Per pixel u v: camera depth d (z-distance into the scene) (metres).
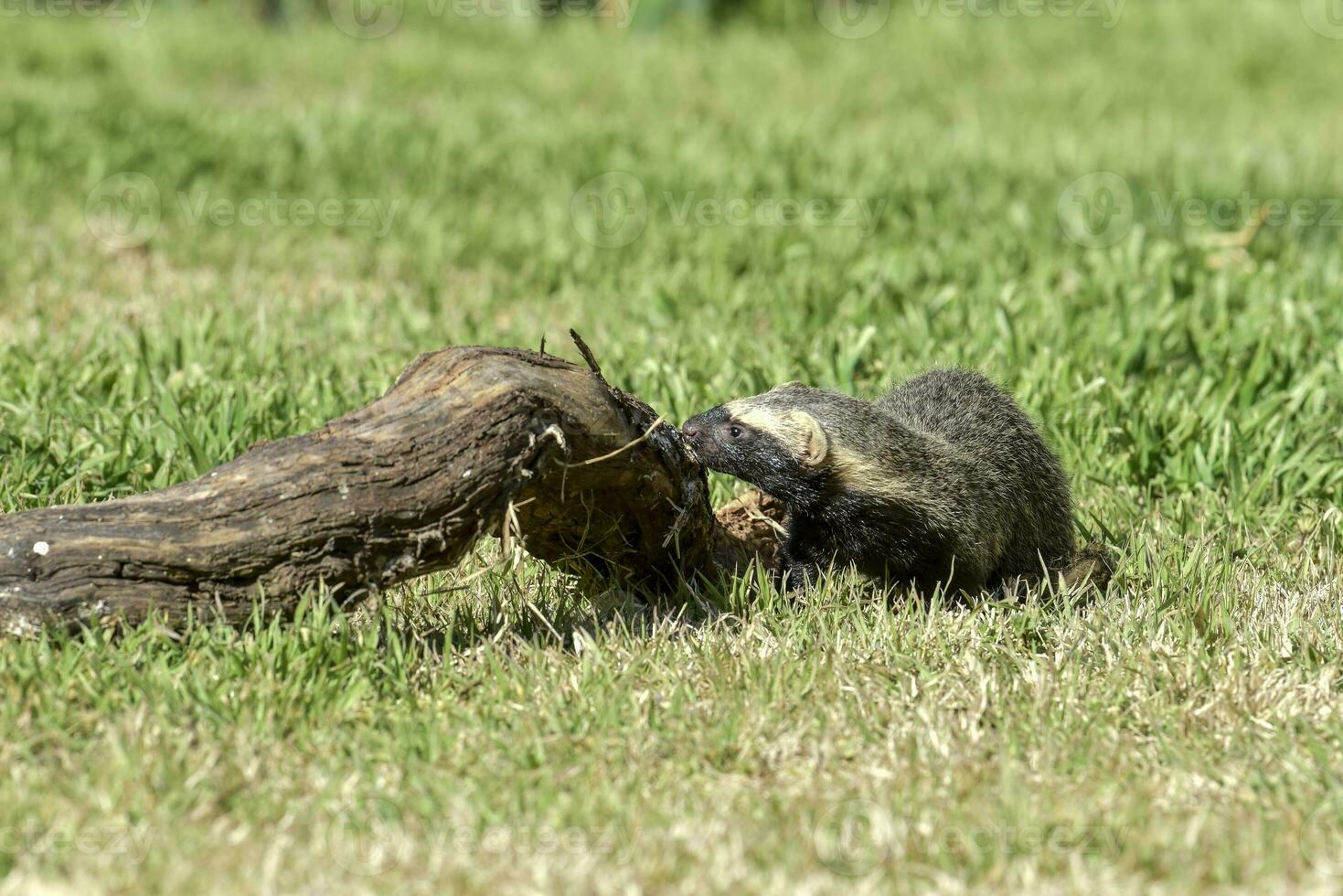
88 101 35.00
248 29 45.53
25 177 29.45
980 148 34.31
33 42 41.25
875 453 14.01
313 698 11.54
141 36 43.38
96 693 11.35
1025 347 20.39
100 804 10.18
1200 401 18.70
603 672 12.22
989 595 14.49
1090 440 17.91
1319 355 20.92
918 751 11.32
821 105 39.66
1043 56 46.53
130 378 18.59
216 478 11.68
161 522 11.58
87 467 15.54
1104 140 36.28
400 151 32.50
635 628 13.57
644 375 18.81
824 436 13.92
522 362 12.03
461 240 26.67
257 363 19.44
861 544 14.38
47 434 16.30
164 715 11.12
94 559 11.52
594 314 23.16
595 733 11.47
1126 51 47.12
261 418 17.02
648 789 10.78
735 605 13.74
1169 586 14.37
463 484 11.70
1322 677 12.34
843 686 12.26
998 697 12.00
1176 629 13.39
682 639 12.96
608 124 35.41
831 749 11.34
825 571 14.66
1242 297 23.31
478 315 23.09
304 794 10.59
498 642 12.92
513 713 11.80
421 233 27.30
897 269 24.33
